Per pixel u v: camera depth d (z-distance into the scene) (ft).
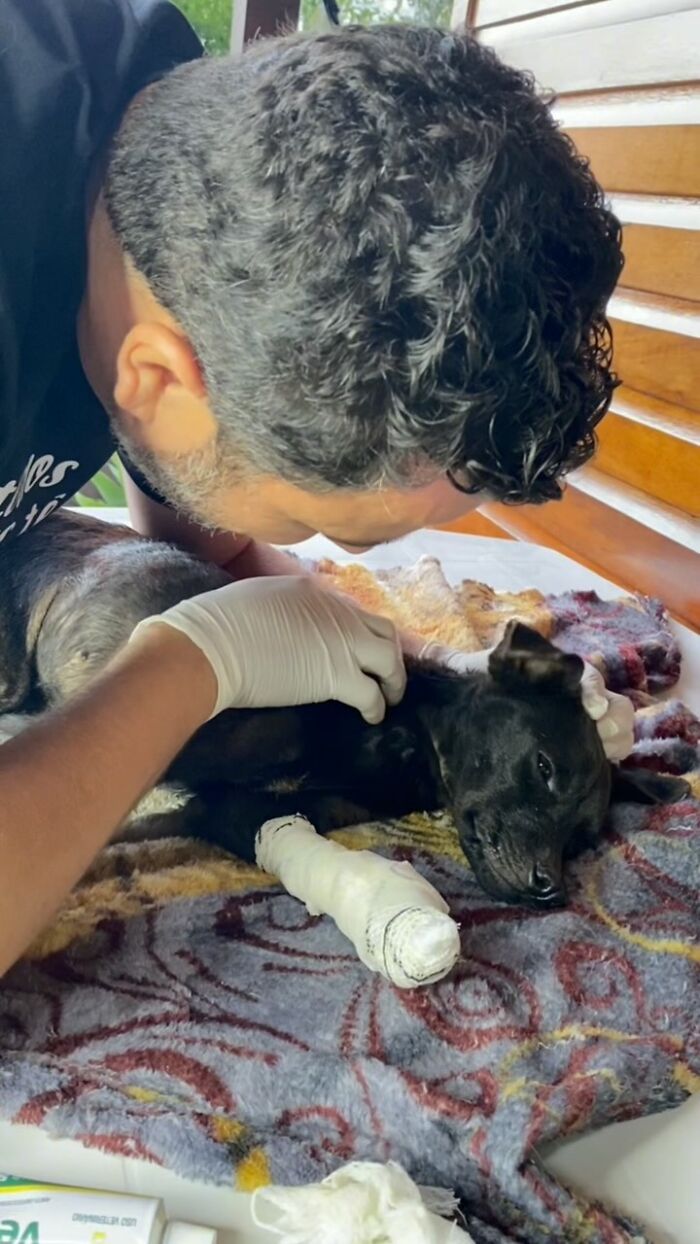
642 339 7.68
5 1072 3.34
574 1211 3.06
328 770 4.91
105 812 3.21
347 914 3.79
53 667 5.32
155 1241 2.88
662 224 7.47
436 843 4.65
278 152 2.63
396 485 2.95
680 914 4.12
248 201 2.66
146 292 3.01
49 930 3.94
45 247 3.11
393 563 7.49
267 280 2.65
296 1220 2.92
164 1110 3.27
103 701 3.46
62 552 5.55
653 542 7.70
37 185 2.99
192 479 3.35
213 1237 2.93
